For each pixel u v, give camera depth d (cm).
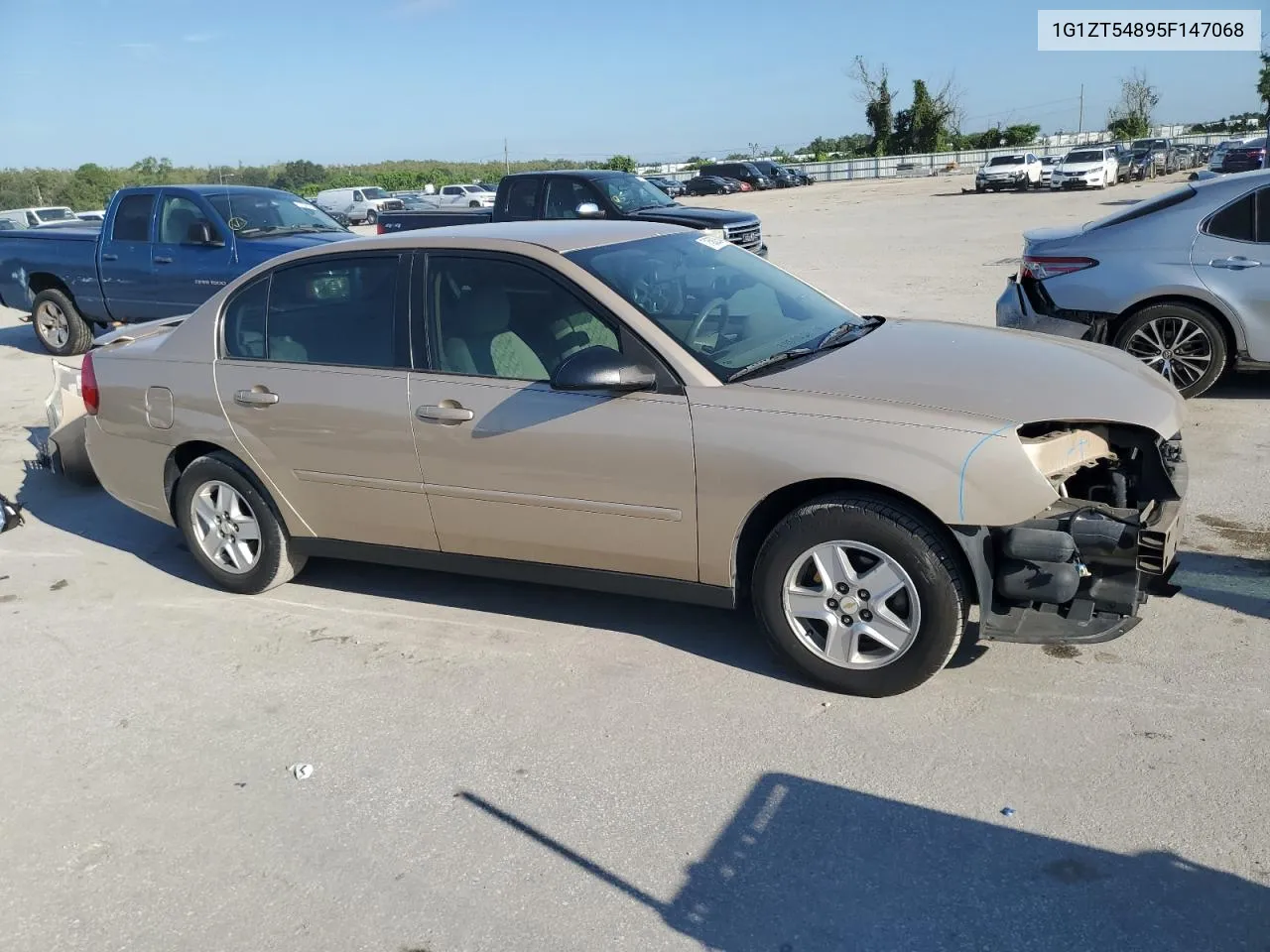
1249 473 607
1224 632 424
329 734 397
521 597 508
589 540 425
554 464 418
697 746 371
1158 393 399
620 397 405
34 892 320
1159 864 296
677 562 411
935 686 397
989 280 1434
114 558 596
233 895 312
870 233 2370
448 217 1553
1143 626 433
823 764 354
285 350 490
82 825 351
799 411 377
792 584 393
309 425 474
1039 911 283
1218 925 273
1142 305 743
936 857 306
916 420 363
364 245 474
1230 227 714
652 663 433
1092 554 365
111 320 1185
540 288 432
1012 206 3072
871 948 275
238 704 423
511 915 296
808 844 316
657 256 466
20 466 783
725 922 288
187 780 373
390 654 457
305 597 526
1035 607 378
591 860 317
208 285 1080
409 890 310
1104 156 3959
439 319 450
